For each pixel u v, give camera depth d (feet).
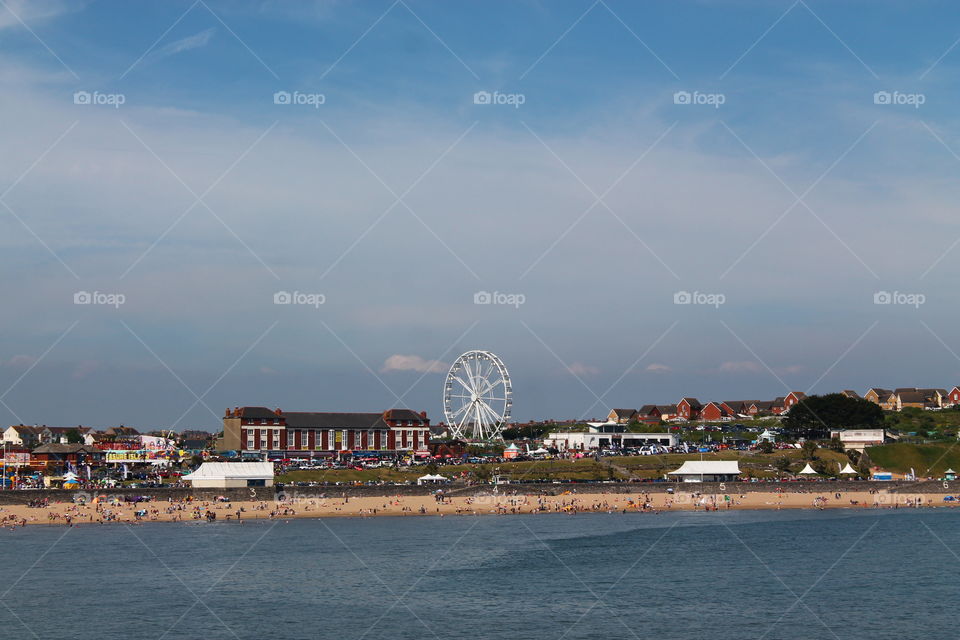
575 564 463.01
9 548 511.81
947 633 334.24
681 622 347.15
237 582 414.82
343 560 472.85
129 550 504.43
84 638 323.16
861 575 439.22
